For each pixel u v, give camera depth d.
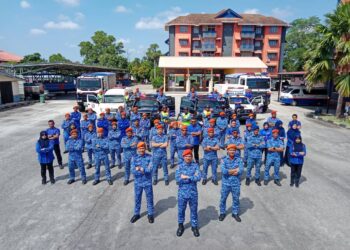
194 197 5.50
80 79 22.92
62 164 9.85
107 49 88.69
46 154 7.85
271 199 7.26
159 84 56.56
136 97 16.75
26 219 6.15
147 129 10.83
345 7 17.06
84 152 11.25
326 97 27.08
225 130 11.56
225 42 59.59
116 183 8.21
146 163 5.87
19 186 7.95
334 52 17.98
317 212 6.57
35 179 8.48
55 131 9.20
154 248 5.16
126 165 8.00
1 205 6.80
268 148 8.00
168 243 5.32
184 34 59.34
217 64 41.12
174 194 7.51
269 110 24.02
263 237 5.55
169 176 8.85
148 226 5.91
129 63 90.69
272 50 60.00
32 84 32.75
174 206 6.81
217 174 9.04
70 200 7.09
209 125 10.12
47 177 8.65
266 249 5.17
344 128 16.50
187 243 5.33
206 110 12.46
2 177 8.62
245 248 5.20
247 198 7.32
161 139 7.94
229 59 43.00
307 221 6.17
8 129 15.67
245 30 58.66
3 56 68.25
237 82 24.88
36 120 18.62
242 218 6.27
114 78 30.78
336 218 6.31
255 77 22.48
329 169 9.61
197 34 59.94
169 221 6.12
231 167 5.93
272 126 9.67
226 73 46.44
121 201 7.05
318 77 18.72
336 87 18.17
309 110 24.17
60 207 6.71
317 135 14.68
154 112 14.92
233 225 5.99
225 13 58.56
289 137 9.01
